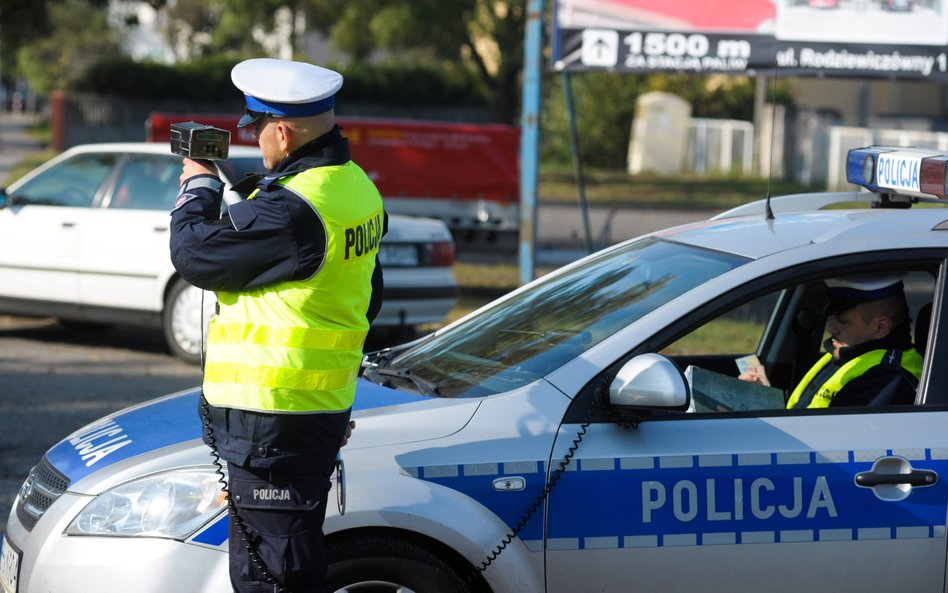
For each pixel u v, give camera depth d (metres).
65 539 5.34
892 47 19.16
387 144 23.73
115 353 15.60
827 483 5.50
